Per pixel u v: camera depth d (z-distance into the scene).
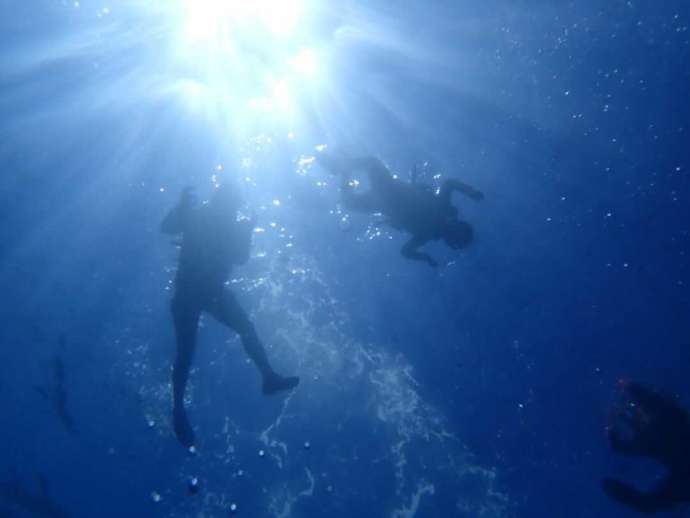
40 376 6.58
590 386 6.98
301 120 7.89
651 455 5.22
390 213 6.02
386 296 7.23
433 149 7.84
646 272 7.41
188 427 5.61
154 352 6.77
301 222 7.36
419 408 6.74
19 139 7.57
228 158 7.55
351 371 6.81
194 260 5.49
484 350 7.11
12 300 6.90
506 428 6.74
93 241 7.21
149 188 7.39
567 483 6.50
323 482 6.25
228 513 6.05
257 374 6.69
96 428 6.35
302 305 7.04
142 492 6.08
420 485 6.34
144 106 7.85
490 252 7.57
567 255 7.56
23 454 6.11
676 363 7.01
